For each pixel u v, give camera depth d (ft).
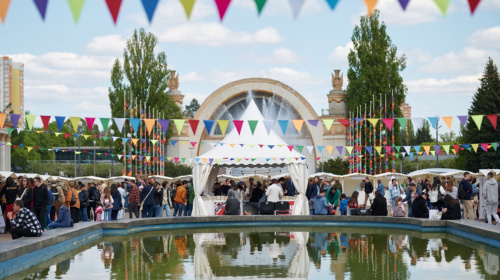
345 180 171.22
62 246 70.08
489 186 87.30
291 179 119.75
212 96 317.01
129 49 253.03
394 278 51.26
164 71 255.91
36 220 66.69
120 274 54.19
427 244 73.67
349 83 256.32
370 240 79.20
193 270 56.24
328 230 95.40
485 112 246.68
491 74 264.93
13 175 108.06
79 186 105.09
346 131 309.42
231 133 122.42
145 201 106.63
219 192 128.77
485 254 64.34
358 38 251.39
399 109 246.27
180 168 294.25
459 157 281.95
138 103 248.73
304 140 318.04
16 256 56.29
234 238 84.38
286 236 86.43
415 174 158.51
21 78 535.19
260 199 116.16
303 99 312.91
